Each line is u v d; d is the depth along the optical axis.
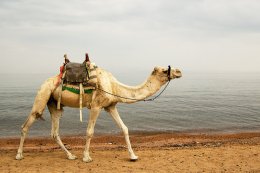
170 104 41.91
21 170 8.48
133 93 9.41
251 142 14.62
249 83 117.75
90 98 9.23
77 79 9.05
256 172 8.59
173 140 15.98
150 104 42.00
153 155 10.42
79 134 19.58
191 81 140.25
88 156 9.43
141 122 26.22
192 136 17.72
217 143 14.24
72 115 30.02
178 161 9.64
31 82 119.69
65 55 9.45
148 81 9.44
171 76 9.29
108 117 27.83
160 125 24.53
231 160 9.80
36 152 11.00
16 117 29.06
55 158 9.85
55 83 9.19
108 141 15.92
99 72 9.26
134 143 14.98
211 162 9.56
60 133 20.06
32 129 21.47
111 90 9.28
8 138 17.56
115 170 8.59
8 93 60.41
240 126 23.78
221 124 24.91
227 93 63.88
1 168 8.65
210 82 128.25
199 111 33.88
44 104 9.22
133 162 9.45
